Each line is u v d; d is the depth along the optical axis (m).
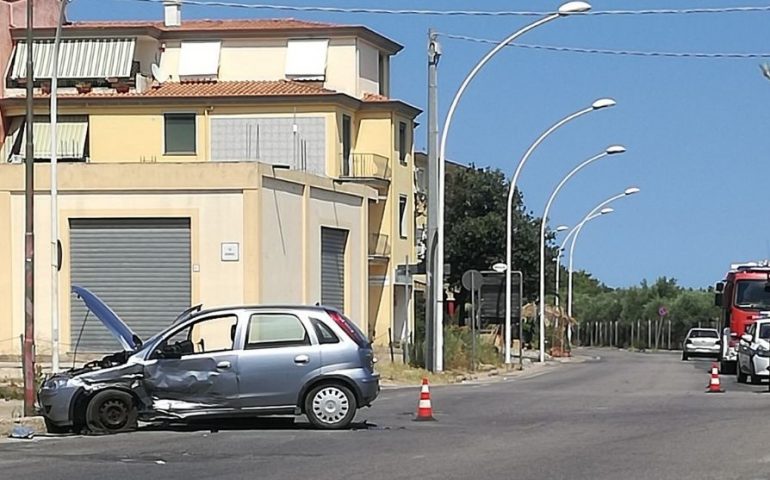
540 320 54.56
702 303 88.25
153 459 14.55
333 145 53.34
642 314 95.75
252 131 53.47
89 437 17.38
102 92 55.12
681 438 16.70
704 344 63.62
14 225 38.09
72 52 55.81
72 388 17.64
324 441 16.56
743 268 41.69
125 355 18.05
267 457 14.68
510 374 41.75
